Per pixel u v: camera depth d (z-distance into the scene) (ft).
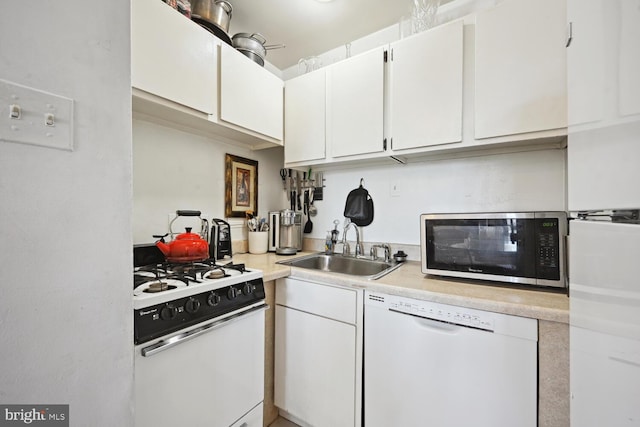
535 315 2.67
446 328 3.18
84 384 1.66
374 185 5.85
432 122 4.17
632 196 1.14
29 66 1.44
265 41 5.43
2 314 1.38
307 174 6.71
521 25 3.54
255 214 6.44
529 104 3.50
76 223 1.63
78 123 1.63
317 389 4.13
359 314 3.81
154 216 4.49
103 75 1.75
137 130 4.28
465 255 3.66
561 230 3.11
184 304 2.78
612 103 1.32
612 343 1.33
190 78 3.91
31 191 1.46
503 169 4.54
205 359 2.98
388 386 3.54
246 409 3.49
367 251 5.89
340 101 5.08
